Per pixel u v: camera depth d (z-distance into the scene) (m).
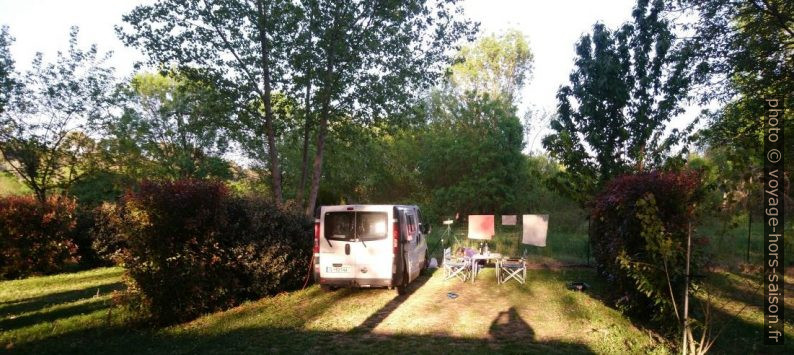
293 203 11.42
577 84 13.27
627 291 7.31
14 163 21.19
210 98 17.50
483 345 6.13
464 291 9.82
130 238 7.52
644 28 12.82
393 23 17.16
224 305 8.46
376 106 17.80
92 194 22.44
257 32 16.86
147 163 27.47
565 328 6.90
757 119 13.41
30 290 11.34
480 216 14.43
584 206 12.18
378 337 6.60
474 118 34.53
